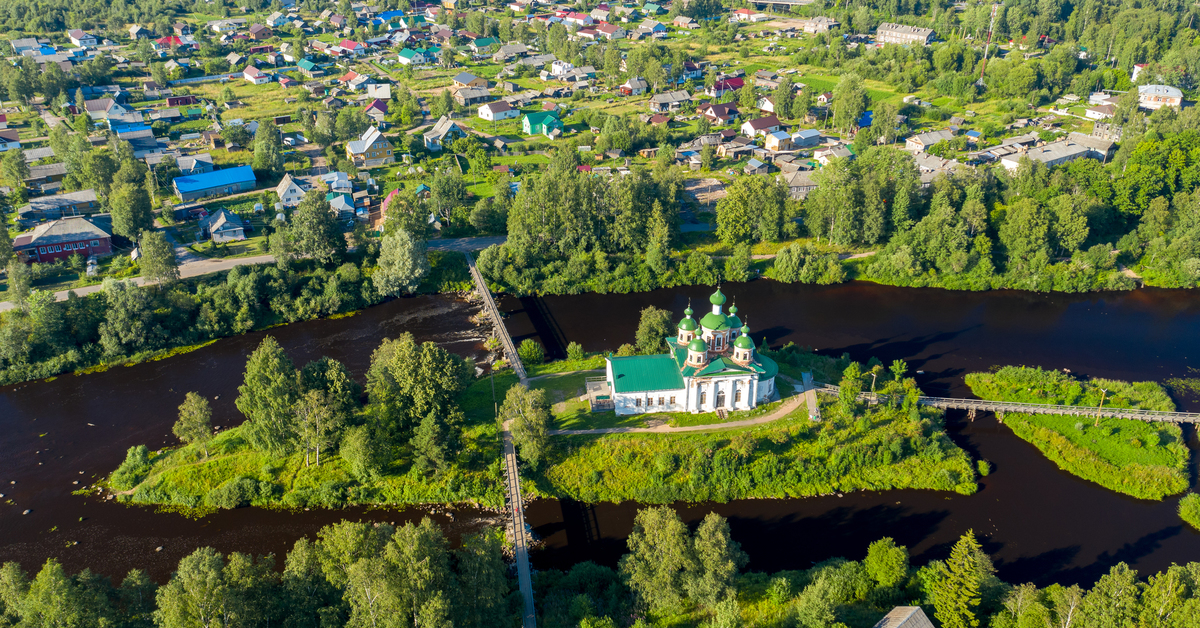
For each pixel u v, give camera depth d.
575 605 101.88
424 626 87.38
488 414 143.00
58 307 168.75
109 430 147.50
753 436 134.38
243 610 87.44
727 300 196.75
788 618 98.56
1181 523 122.38
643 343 157.88
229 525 123.31
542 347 175.25
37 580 87.50
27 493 130.88
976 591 95.81
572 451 133.12
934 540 119.19
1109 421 142.12
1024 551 117.31
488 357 170.50
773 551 117.56
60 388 161.88
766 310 191.62
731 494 127.94
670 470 129.88
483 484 129.25
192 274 194.88
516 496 122.44
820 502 127.19
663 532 105.88
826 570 107.56
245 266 194.38
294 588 93.56
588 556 117.44
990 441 141.50
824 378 155.25
